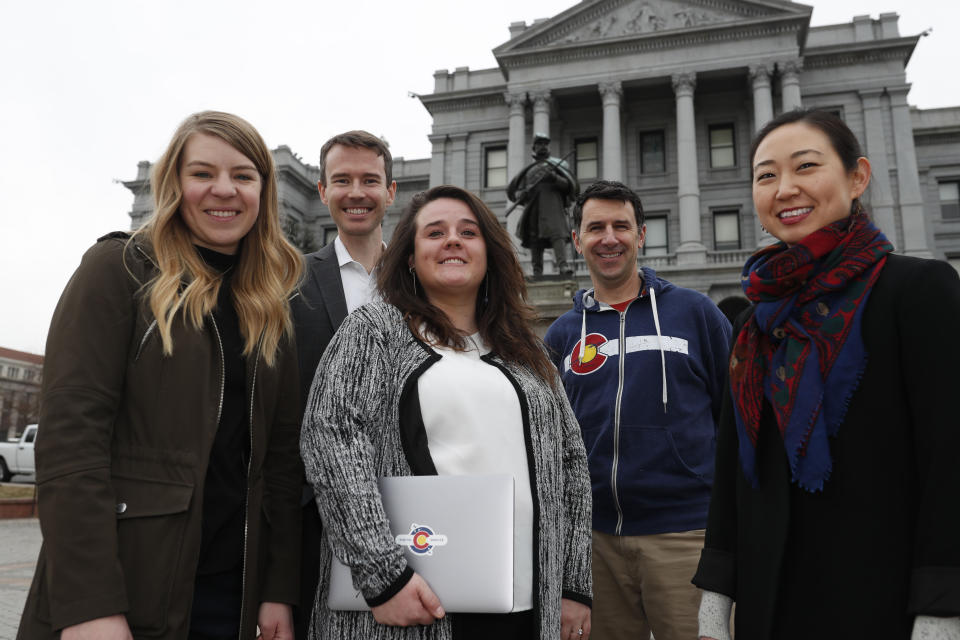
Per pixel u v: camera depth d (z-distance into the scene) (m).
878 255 1.93
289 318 2.57
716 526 2.18
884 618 1.69
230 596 2.21
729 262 29.11
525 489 2.19
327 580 2.14
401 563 1.87
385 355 2.23
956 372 1.70
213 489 2.20
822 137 2.04
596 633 3.45
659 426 3.41
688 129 31.55
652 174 33.66
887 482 1.77
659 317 3.63
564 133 35.16
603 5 33.47
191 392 2.10
